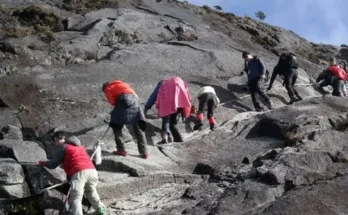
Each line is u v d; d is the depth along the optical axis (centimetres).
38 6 1755
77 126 1076
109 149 1014
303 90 1533
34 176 825
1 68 1252
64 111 1138
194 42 1691
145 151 952
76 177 743
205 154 1018
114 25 1653
